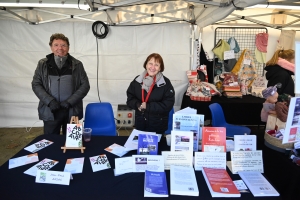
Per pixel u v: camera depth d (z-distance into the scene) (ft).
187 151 4.79
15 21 11.23
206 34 12.08
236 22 11.91
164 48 11.80
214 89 11.44
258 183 4.24
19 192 3.92
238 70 12.01
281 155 4.93
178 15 11.28
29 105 12.39
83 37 11.60
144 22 11.35
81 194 3.90
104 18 10.93
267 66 8.61
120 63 11.96
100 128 8.11
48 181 4.18
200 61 12.12
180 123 5.22
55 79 7.59
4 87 12.06
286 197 4.64
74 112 7.89
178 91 12.25
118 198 3.83
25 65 11.82
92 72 12.05
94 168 4.69
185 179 4.27
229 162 5.01
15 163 4.84
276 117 5.50
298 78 3.81
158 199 3.81
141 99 7.20
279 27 11.18
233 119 10.89
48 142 5.88
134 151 5.45
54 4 7.27
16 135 11.66
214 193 3.88
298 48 3.75
